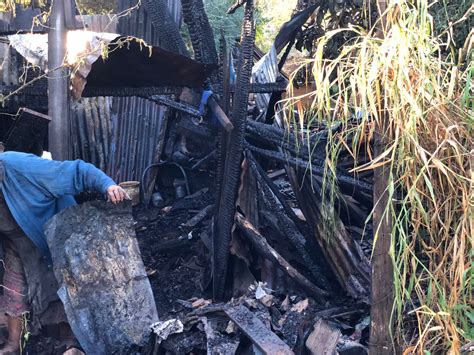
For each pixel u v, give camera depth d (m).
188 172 6.71
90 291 3.89
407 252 2.66
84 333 3.84
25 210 3.93
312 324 3.96
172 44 6.28
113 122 6.97
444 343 2.76
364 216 4.93
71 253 3.87
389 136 2.80
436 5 4.27
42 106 5.41
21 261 4.13
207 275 4.89
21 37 4.77
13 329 4.13
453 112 2.71
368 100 2.90
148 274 5.14
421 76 2.60
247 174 4.77
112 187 3.91
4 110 5.38
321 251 4.58
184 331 4.02
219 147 4.85
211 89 5.15
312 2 5.83
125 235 4.05
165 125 6.88
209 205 6.19
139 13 6.95
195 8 5.56
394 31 2.60
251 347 3.87
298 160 4.54
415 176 2.69
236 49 6.68
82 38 4.27
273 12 12.23
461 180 2.64
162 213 6.37
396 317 3.02
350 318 4.09
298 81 5.52
